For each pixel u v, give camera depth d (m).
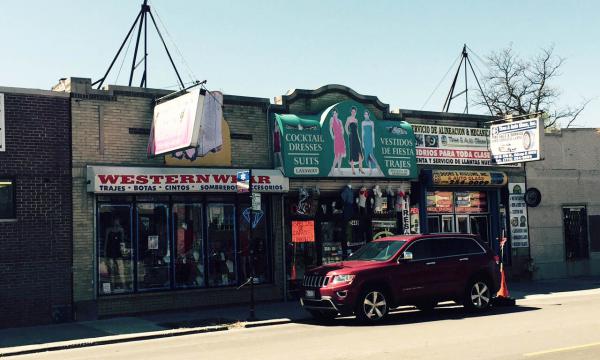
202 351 11.48
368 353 10.37
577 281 24.62
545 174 25.95
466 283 15.91
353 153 20.50
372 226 21.69
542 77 48.97
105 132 17.05
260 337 13.07
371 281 14.54
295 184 19.69
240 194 19.11
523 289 22.00
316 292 14.69
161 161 17.70
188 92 16.22
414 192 22.84
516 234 24.98
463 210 24.08
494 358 9.66
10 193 15.84
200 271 18.33
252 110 19.48
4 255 15.52
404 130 21.81
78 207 16.55
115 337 13.70
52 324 15.85
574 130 26.95
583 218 26.81
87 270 16.53
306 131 19.64
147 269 17.48
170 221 17.95
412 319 15.18
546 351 10.16
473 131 24.16
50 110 16.39
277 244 19.56
